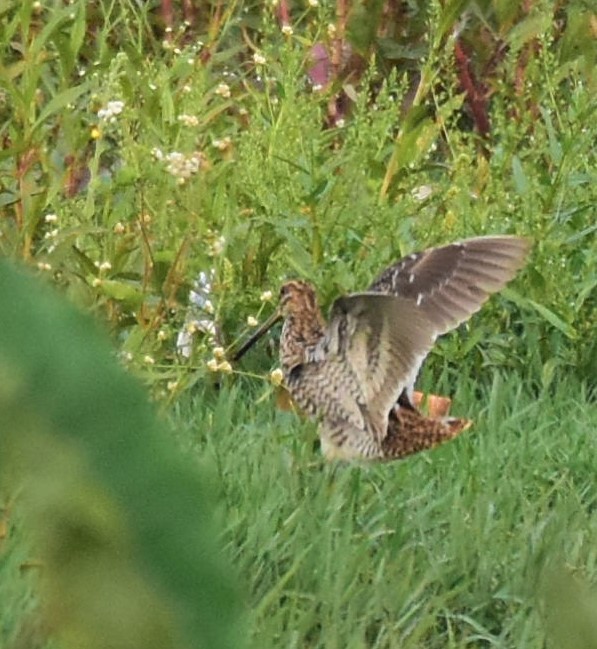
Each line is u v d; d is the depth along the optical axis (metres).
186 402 9.13
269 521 7.22
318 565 6.96
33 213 9.04
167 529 1.35
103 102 9.62
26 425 1.34
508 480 8.20
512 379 9.80
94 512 1.34
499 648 6.54
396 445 7.22
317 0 12.28
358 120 10.75
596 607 1.75
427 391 9.75
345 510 7.72
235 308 9.78
